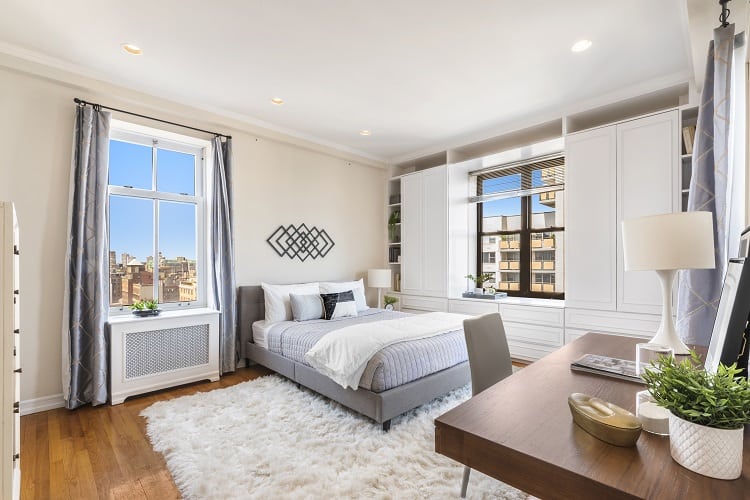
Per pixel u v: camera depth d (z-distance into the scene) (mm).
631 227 1652
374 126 4105
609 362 1382
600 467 691
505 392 1100
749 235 1076
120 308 3262
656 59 2680
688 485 633
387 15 2201
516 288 4531
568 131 3574
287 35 2410
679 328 2164
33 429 2391
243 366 3857
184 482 1798
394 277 5457
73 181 2775
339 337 2650
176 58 2693
